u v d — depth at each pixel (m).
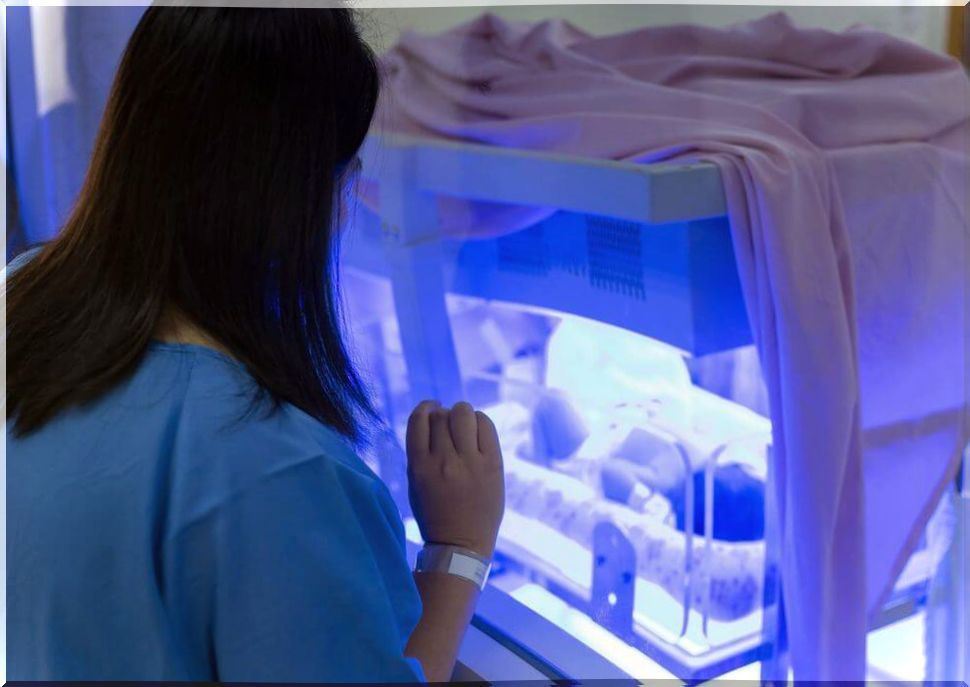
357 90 0.69
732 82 1.12
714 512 1.15
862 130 1.07
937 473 1.12
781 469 1.07
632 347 1.19
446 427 0.84
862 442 1.08
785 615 1.13
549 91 1.19
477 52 1.23
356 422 0.73
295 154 0.65
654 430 1.20
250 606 0.58
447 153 1.21
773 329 1.03
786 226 1.00
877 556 1.13
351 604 0.59
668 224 1.06
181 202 0.63
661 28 1.16
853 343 1.05
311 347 0.69
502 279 1.29
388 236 1.31
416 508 0.82
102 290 0.65
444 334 1.32
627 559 1.20
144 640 0.58
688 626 1.14
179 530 0.58
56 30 1.33
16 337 0.66
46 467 0.61
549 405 1.29
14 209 1.36
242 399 0.62
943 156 1.09
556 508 1.26
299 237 0.66
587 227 1.16
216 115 0.62
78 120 1.35
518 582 1.25
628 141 1.08
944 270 1.10
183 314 0.65
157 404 0.61
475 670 1.04
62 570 0.59
